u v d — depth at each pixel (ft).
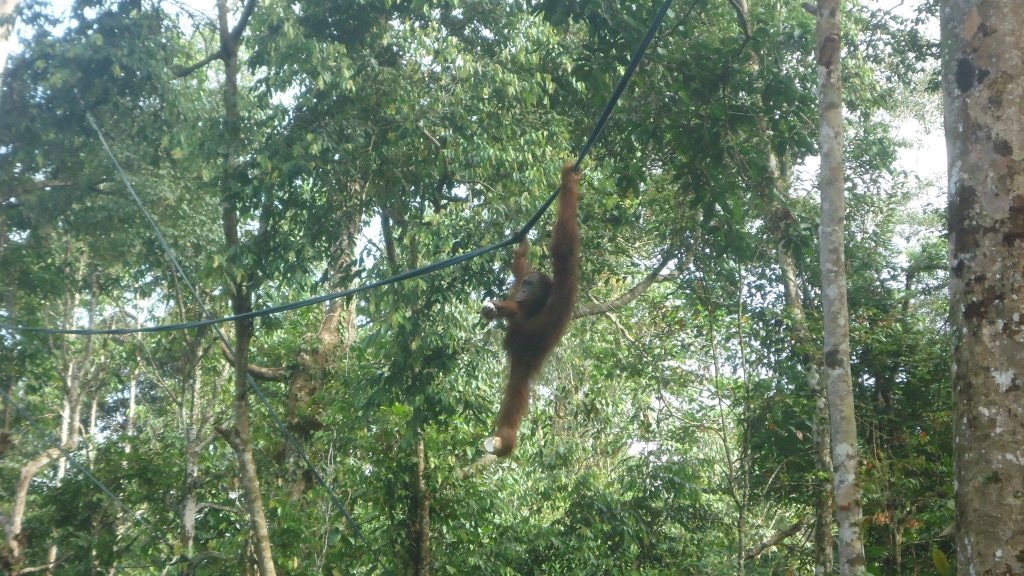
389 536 46.55
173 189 48.62
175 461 55.98
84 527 52.75
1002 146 13.61
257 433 52.13
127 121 46.68
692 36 35.01
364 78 42.37
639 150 38.55
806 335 41.52
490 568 47.78
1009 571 12.22
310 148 38.68
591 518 48.73
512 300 24.16
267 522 49.16
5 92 46.32
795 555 47.83
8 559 46.80
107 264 52.13
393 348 44.47
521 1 44.68
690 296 45.06
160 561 48.98
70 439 51.42
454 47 42.24
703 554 49.75
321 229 42.34
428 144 43.55
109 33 44.37
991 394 12.87
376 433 45.98
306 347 54.34
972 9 14.26
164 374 66.90
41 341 53.06
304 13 42.68
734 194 32.99
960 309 13.53
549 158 42.93
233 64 41.96
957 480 13.15
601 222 47.67
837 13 24.58
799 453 41.60
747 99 33.73
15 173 48.93
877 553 23.47
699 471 49.16
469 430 48.11
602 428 57.00
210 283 40.09
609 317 52.54
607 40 30.73
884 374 42.86
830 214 24.00
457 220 41.60
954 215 13.94
